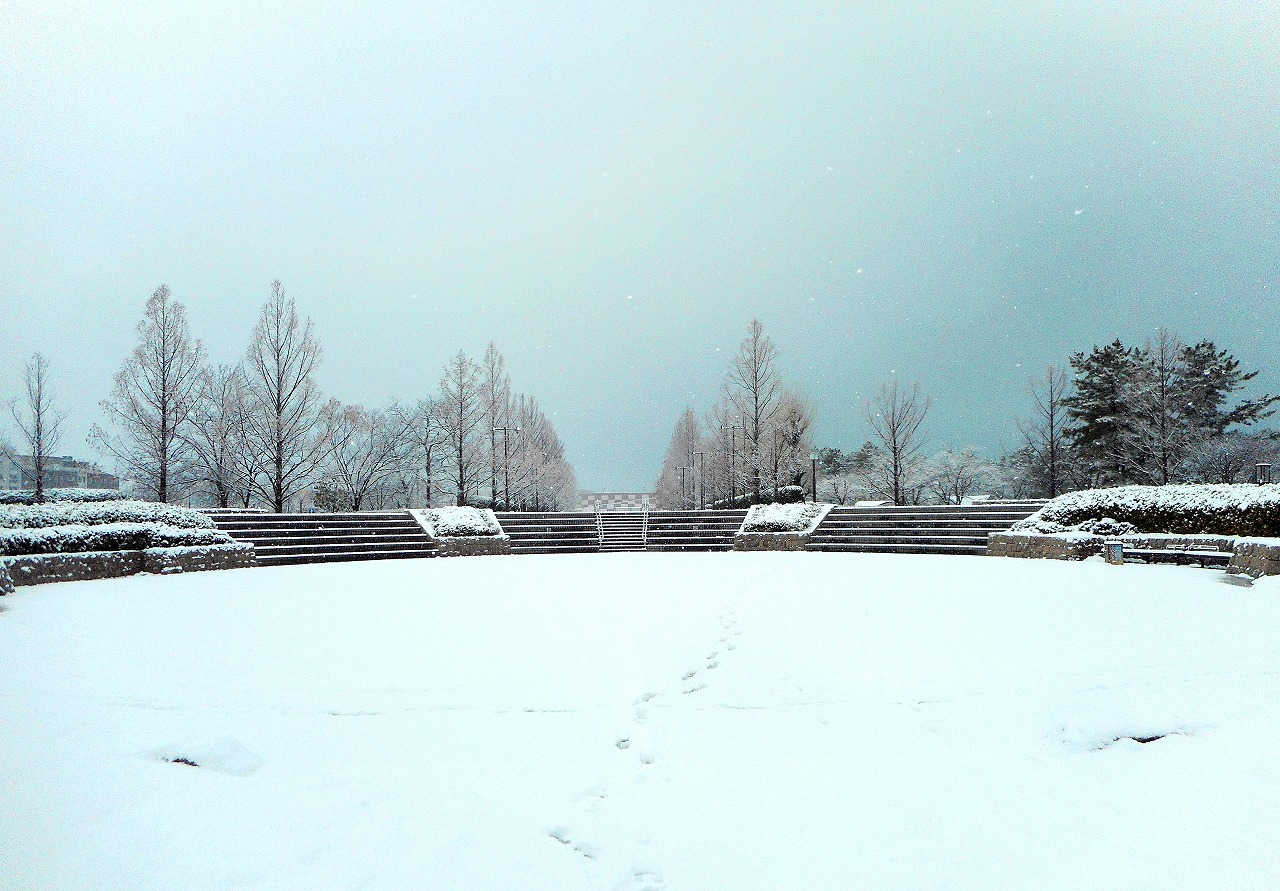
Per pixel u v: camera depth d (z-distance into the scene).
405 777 4.49
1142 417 29.77
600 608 10.10
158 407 25.98
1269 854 3.35
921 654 7.18
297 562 18.88
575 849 3.69
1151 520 16.12
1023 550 17.48
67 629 8.73
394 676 6.68
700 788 4.40
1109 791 4.14
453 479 36.50
